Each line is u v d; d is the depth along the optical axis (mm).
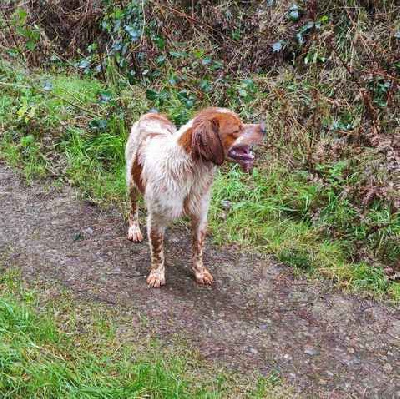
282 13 4535
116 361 2621
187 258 3248
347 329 2939
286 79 4254
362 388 2670
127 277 3068
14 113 4105
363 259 3285
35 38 4738
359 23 4312
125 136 3900
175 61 4477
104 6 5082
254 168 3758
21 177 3701
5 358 2482
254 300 3039
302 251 3328
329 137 3912
